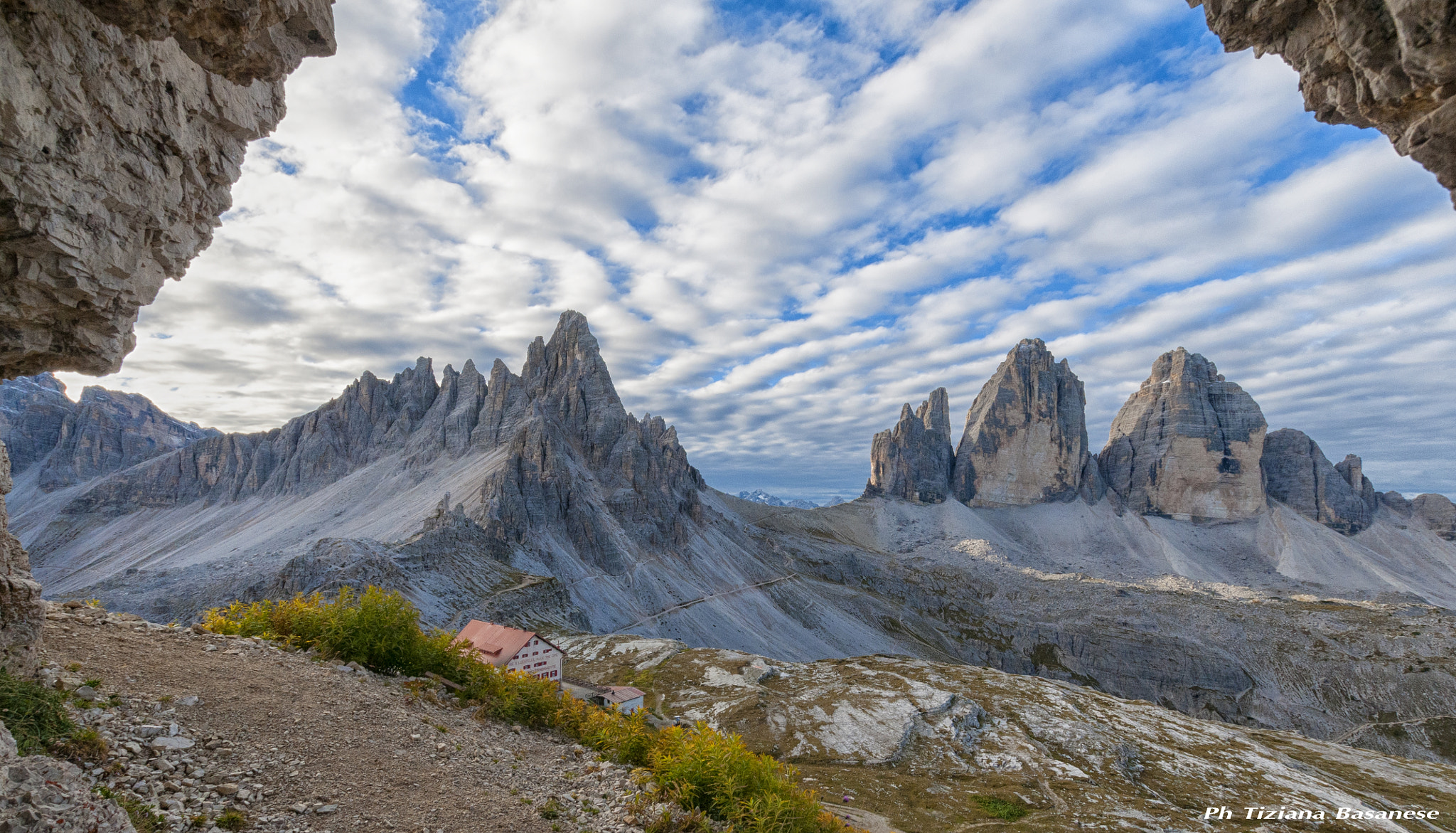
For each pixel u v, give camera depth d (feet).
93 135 40.42
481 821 44.06
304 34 46.37
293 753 45.11
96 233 42.78
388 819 41.06
